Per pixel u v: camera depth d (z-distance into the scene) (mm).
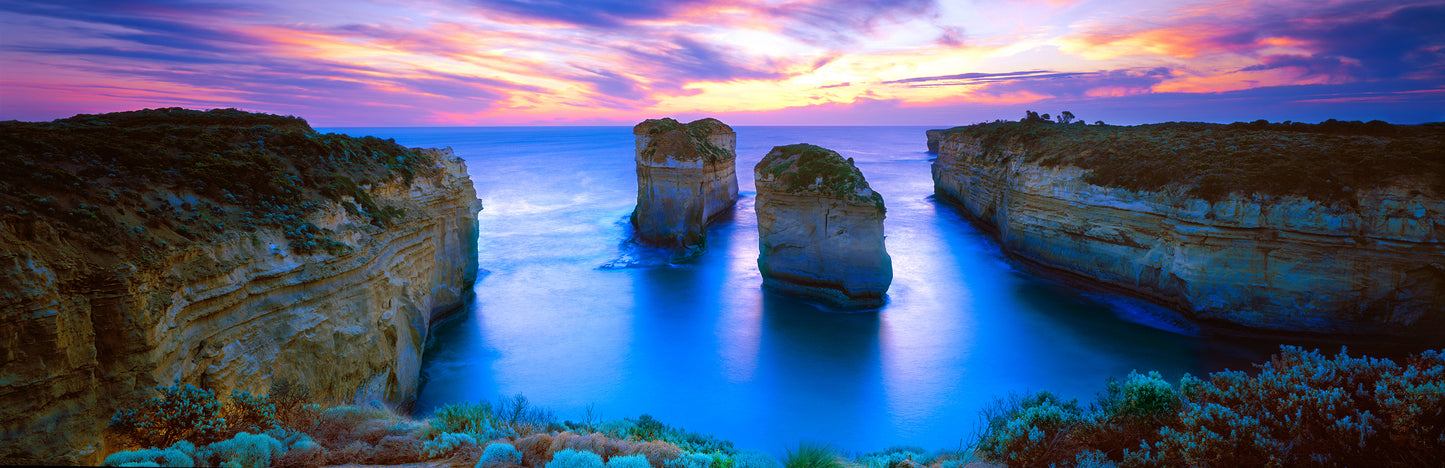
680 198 47438
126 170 16109
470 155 147000
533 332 29047
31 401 10727
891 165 116312
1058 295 34406
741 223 59406
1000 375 24281
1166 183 31266
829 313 31984
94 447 11117
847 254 32938
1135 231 32969
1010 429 12656
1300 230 26812
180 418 10781
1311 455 9023
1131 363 25297
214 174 17297
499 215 61844
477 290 35906
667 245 47062
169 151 17953
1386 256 25766
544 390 22922
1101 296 33938
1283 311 27438
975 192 56469
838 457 16500
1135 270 33125
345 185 20672
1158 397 11922
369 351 18438
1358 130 40438
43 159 15070
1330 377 10820
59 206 13227
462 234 34156
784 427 20312
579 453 9953
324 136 24000
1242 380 11461
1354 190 26578
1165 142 36344
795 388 23234
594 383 23594
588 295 35188
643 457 10148
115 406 11797
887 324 30203
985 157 54062
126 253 12797
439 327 29375
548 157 139875
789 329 29625
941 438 19562
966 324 30047
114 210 14188
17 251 11164
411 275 23641
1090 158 36906
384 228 20953
